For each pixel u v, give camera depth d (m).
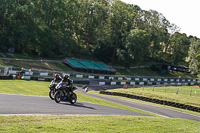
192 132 8.67
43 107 11.32
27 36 63.81
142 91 38.69
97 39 96.44
